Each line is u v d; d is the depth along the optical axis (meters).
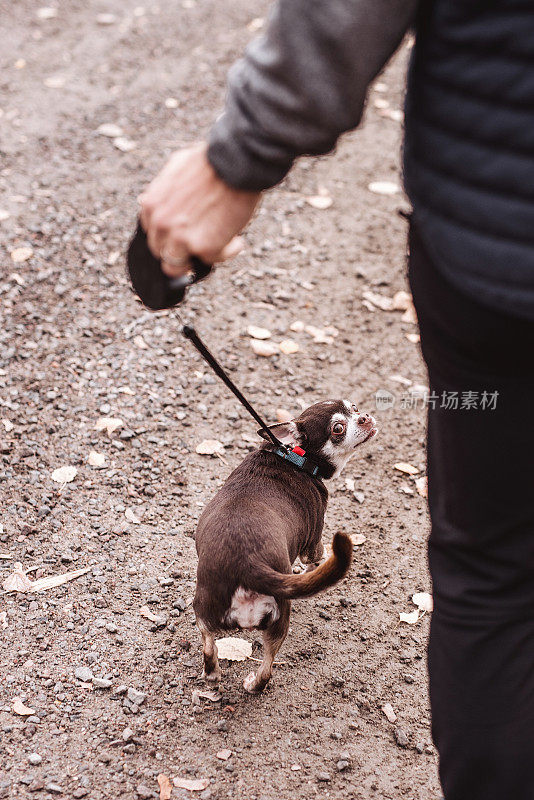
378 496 3.72
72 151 5.81
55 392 4.02
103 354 4.29
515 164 1.30
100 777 2.45
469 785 1.82
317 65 1.31
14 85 6.53
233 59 7.02
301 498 2.94
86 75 6.73
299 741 2.64
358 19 1.28
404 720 2.75
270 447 3.05
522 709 1.75
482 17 1.28
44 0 7.85
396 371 4.40
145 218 1.57
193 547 3.35
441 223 1.42
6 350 4.21
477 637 1.73
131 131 6.07
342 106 1.34
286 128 1.36
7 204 5.25
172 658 2.89
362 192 5.71
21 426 3.81
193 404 4.06
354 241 5.28
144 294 1.75
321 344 4.52
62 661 2.83
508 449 1.58
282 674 2.89
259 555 2.54
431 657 1.84
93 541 3.31
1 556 3.19
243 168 1.42
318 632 3.08
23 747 2.52
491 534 1.68
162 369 4.25
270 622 2.60
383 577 3.33
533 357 1.48
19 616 2.97
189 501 3.56
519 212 1.32
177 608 3.08
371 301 4.83
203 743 2.60
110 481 3.60
